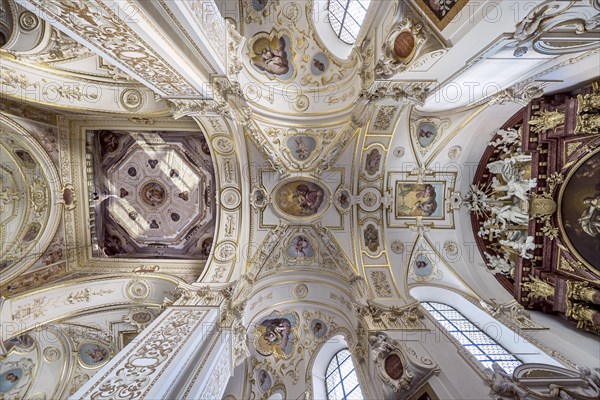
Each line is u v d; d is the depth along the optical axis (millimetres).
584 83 6738
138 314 9586
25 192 9039
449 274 9648
